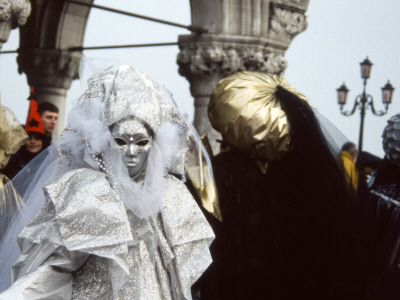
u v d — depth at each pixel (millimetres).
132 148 3572
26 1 8156
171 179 3803
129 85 3602
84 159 3604
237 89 5824
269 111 5723
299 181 5758
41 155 4172
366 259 5699
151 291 3613
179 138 3834
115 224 3422
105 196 3447
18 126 4664
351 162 6000
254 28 11531
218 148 11430
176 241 3676
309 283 5730
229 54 11422
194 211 3754
